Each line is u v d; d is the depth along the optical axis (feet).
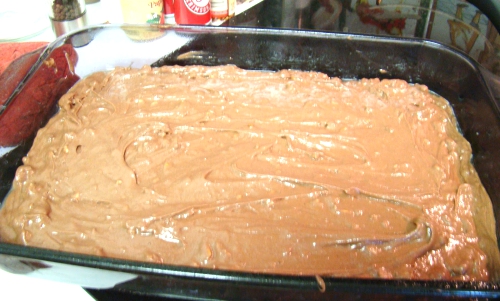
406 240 0.88
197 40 1.23
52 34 1.37
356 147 1.07
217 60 1.28
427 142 1.09
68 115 1.12
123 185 0.97
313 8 1.47
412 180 1.01
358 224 0.91
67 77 1.21
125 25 1.18
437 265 0.86
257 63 1.28
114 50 1.24
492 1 1.31
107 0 1.25
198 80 1.24
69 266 0.72
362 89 1.21
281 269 0.83
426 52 1.18
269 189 0.97
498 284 0.68
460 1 1.51
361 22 1.41
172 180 0.98
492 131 1.01
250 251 0.86
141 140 1.07
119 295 0.80
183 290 0.75
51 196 0.96
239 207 0.93
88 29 1.18
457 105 1.17
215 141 1.07
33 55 1.18
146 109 1.15
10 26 1.33
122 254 0.85
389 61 1.23
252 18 1.39
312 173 1.01
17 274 0.80
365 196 0.96
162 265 0.70
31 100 1.09
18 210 0.93
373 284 0.67
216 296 0.74
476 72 1.09
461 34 1.38
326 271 0.83
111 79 1.23
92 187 0.97
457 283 0.68
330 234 0.88
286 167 1.02
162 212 0.92
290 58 1.26
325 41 1.21
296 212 0.93
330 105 1.17
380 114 1.15
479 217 0.95
